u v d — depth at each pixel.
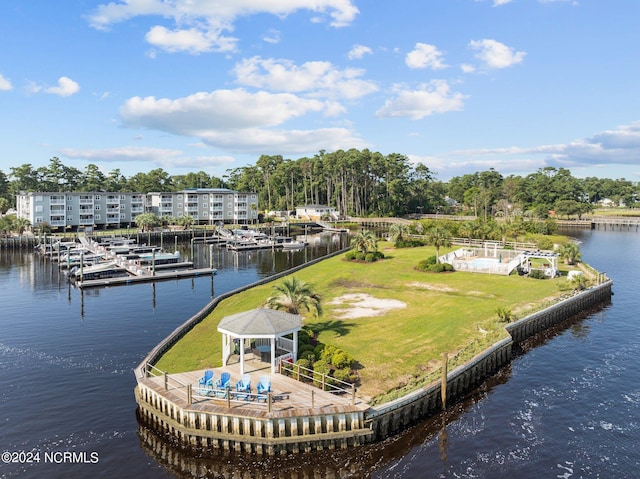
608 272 83.94
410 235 112.56
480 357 35.47
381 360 35.81
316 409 25.98
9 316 55.75
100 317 55.34
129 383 35.41
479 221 119.06
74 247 113.38
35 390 34.19
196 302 63.75
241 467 24.77
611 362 39.56
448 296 55.84
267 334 30.23
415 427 28.78
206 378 28.88
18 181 187.75
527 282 64.00
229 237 141.62
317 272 75.88
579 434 28.03
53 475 24.23
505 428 28.70
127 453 26.23
